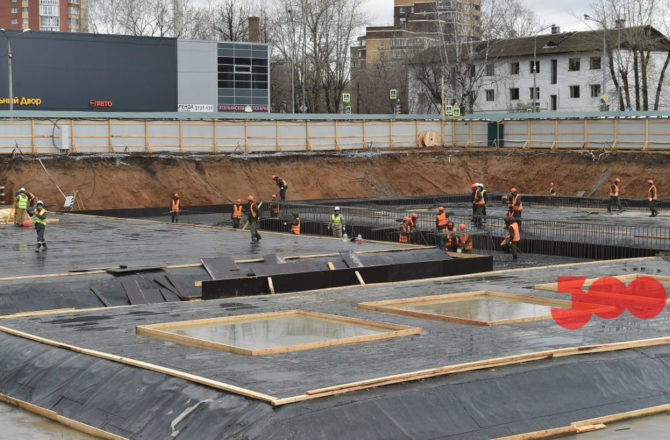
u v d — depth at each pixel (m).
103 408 13.18
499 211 46.31
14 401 14.35
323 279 24.20
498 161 64.31
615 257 31.64
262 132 59.84
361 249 29.38
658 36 82.69
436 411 12.29
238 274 24.66
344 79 87.44
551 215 42.97
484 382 13.09
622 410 13.59
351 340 15.33
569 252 33.22
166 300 22.86
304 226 40.56
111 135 54.59
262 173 58.12
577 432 12.78
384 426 11.74
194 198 54.62
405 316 17.97
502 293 20.66
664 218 40.66
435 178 63.09
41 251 28.81
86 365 14.40
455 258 27.91
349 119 63.50
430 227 37.41
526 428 12.59
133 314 18.58
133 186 53.16
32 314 18.86
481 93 94.38
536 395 13.24
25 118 51.78
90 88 70.06
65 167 51.72
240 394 12.16
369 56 153.00
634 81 85.12
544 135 64.31
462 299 20.38
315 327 16.95
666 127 58.19
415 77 92.50
